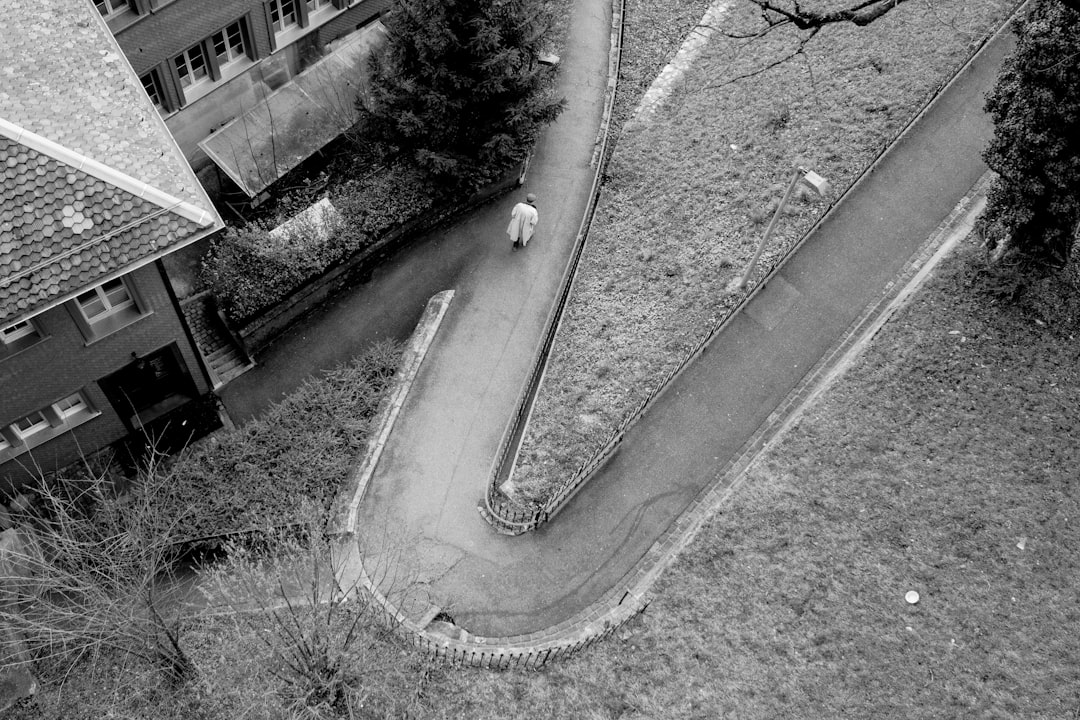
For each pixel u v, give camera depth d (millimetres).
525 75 30656
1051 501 25469
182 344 27984
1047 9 23422
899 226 31469
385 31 35562
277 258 31062
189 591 26125
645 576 26141
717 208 32500
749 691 23641
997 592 24391
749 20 37656
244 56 33812
